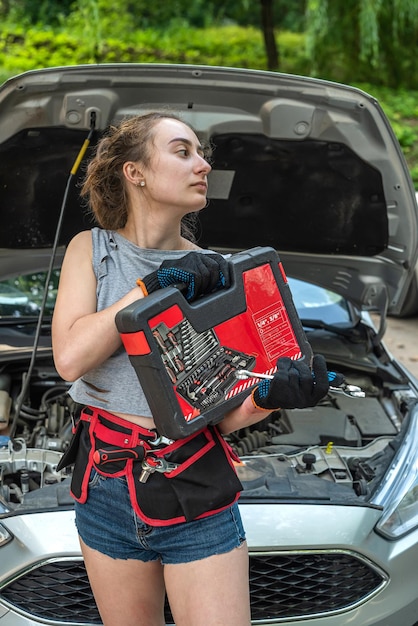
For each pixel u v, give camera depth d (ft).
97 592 6.29
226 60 48.26
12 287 13.39
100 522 6.06
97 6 46.57
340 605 8.39
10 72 43.16
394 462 9.64
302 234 12.46
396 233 11.83
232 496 5.95
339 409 11.96
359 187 11.62
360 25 40.42
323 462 10.06
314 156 11.29
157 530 5.87
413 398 11.94
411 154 38.17
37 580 8.16
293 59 48.52
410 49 46.16
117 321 5.58
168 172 6.03
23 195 11.44
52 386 12.48
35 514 8.46
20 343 12.52
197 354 5.74
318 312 14.10
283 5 54.49
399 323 22.38
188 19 55.06
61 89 10.37
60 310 6.05
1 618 8.05
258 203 12.07
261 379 6.06
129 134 6.17
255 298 6.03
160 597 6.38
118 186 6.40
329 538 8.38
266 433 11.33
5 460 9.91
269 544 8.27
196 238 12.59
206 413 5.80
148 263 6.18
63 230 12.01
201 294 5.86
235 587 5.84
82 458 6.17
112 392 5.99
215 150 11.25
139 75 10.39
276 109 10.71
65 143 10.94
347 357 12.91
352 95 10.57
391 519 8.75
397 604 8.45
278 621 8.22
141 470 5.87
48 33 48.39
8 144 10.68
